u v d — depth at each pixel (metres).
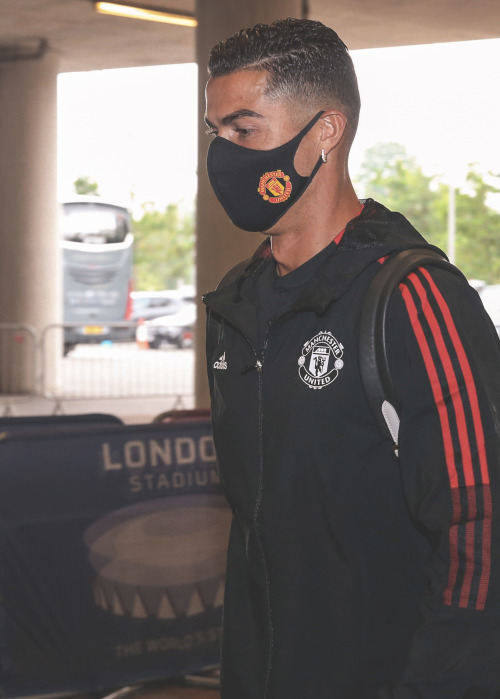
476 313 1.29
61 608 3.25
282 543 1.36
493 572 1.19
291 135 1.35
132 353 13.66
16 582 3.18
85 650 3.30
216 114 1.38
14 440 3.17
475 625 1.18
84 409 11.49
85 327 13.20
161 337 19.14
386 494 1.30
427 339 1.23
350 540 1.31
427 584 1.28
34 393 12.45
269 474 1.36
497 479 1.20
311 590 1.35
